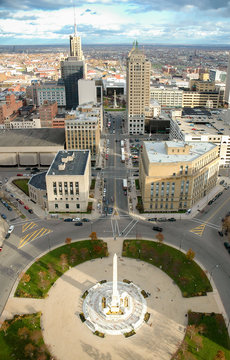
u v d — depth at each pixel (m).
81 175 191.88
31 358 110.44
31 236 176.50
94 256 160.62
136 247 167.12
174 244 170.00
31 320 124.06
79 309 130.38
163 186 194.88
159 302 133.38
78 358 110.44
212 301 133.62
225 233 180.12
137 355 111.44
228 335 118.94
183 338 117.56
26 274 145.88
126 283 143.12
